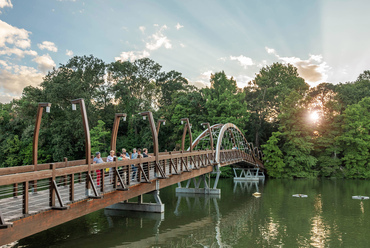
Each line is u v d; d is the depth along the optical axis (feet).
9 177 26.17
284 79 201.98
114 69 187.62
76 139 148.87
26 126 158.10
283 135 157.79
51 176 31.48
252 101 188.55
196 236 49.90
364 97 161.99
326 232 53.36
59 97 145.79
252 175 150.41
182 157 69.10
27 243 42.78
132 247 43.24
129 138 172.86
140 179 50.34
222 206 75.87
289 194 96.12
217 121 148.36
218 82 163.73
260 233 52.47
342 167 151.23
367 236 50.80
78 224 54.75
